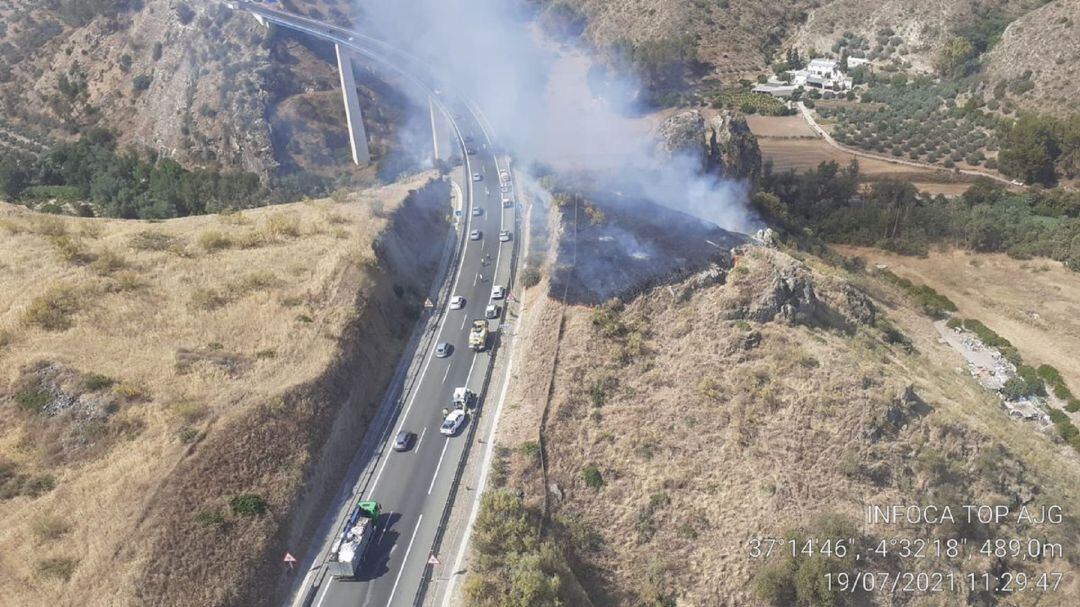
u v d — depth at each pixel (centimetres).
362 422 6034
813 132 15212
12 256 6919
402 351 6938
